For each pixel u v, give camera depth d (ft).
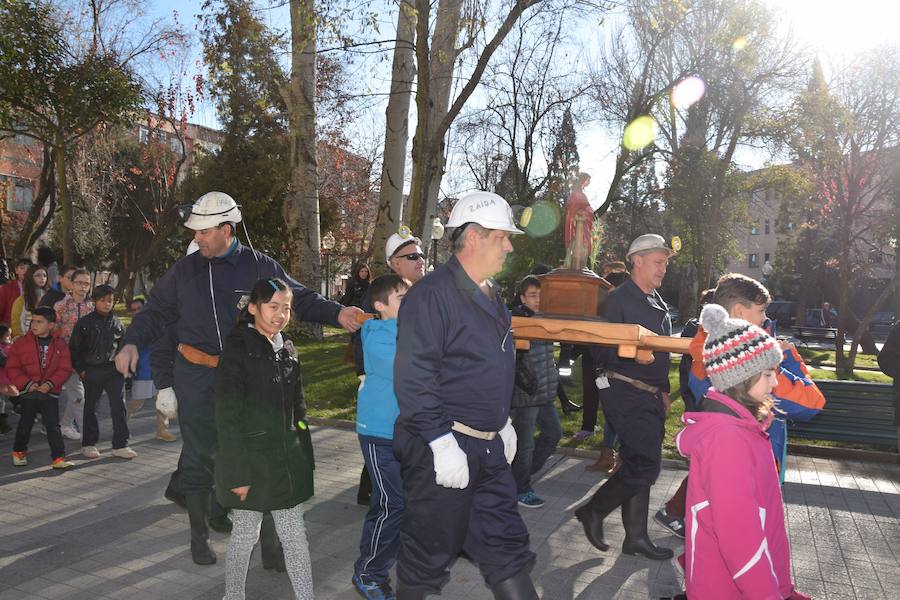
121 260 132.77
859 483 21.30
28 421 21.31
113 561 14.55
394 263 16.55
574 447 24.75
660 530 17.01
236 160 89.81
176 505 18.19
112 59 57.72
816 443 25.55
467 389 9.37
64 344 21.68
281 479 11.23
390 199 40.34
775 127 67.77
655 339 11.71
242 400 11.30
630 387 14.55
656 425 14.67
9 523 16.69
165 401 14.48
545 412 19.12
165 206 100.63
